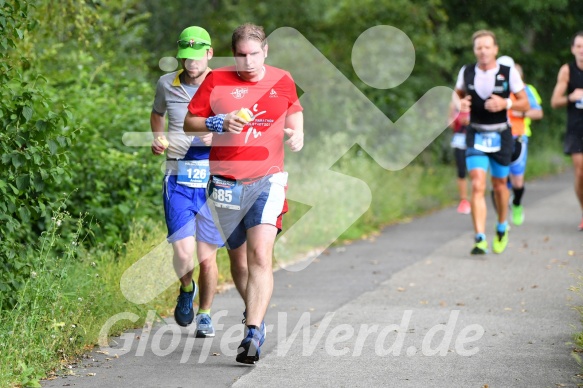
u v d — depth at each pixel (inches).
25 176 732.0
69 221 1000.2
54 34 1196.5
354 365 682.8
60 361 687.7
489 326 807.1
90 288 805.2
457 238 1363.2
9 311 705.0
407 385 629.3
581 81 1327.5
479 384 629.9
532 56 2876.5
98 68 1272.1
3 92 788.0
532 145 2849.4
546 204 1755.7
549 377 644.7
